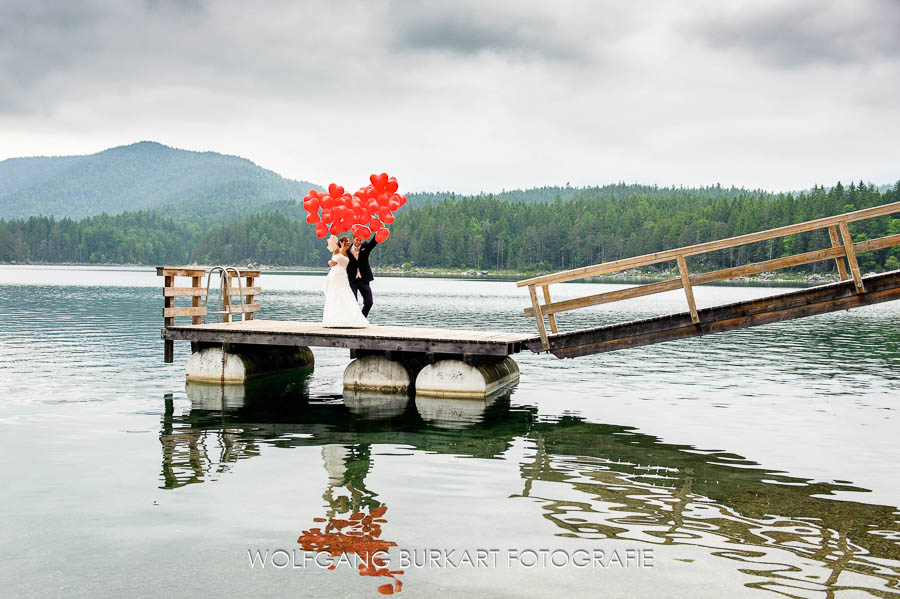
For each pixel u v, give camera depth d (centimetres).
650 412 1310
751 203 19088
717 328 1291
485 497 782
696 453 998
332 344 1444
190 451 975
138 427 1127
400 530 679
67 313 3647
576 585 566
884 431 1146
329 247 1625
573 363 2083
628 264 1322
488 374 1495
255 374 1631
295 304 4981
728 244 1253
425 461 938
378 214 1655
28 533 664
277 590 553
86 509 730
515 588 561
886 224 15712
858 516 727
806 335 2897
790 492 811
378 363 1509
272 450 987
